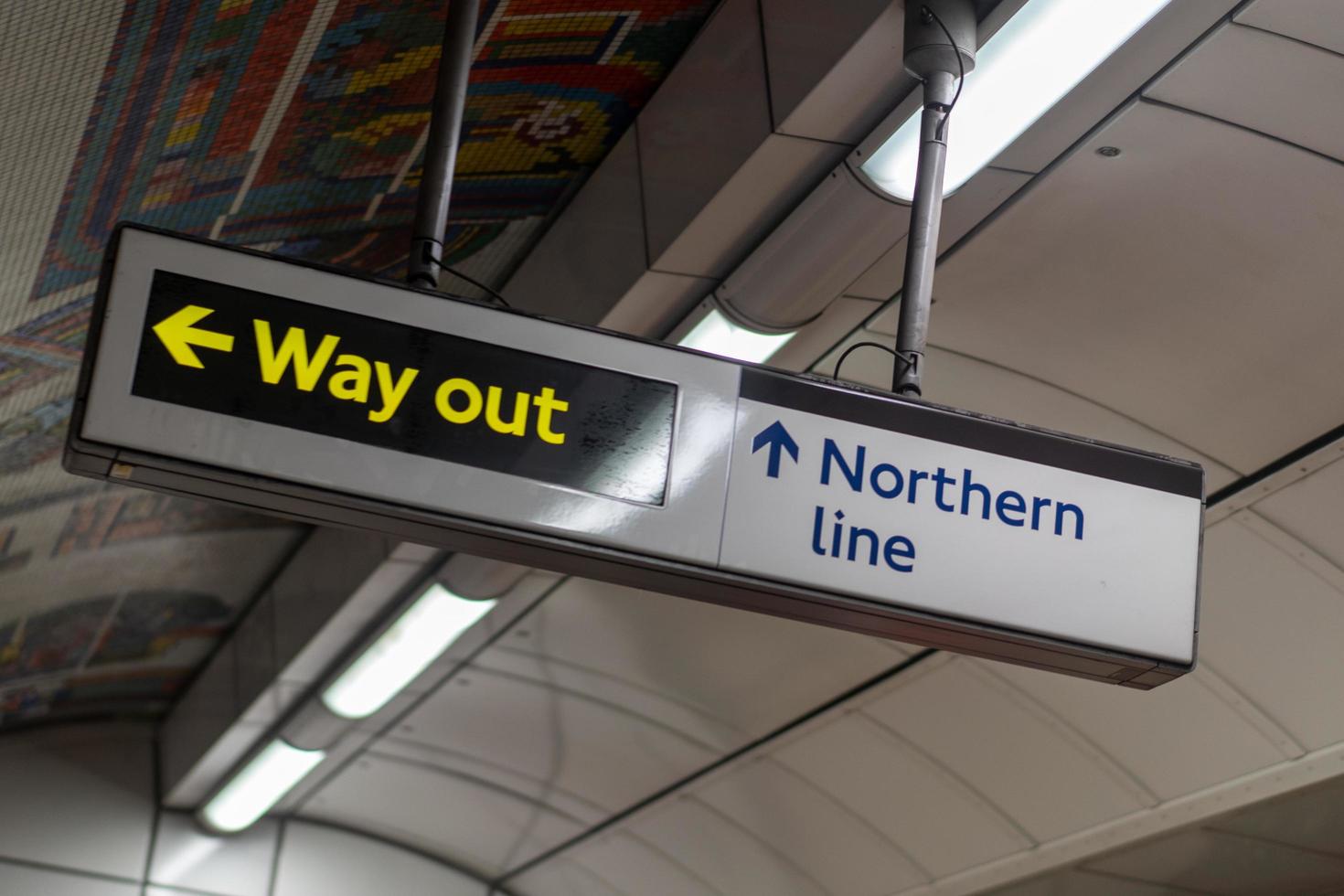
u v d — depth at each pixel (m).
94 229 6.47
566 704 11.83
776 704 10.74
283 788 13.27
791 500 3.62
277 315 3.38
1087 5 4.88
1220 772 8.80
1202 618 8.07
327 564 10.22
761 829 12.46
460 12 4.45
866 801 11.27
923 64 4.82
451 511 3.37
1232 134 5.73
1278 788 8.52
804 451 3.68
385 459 3.36
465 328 3.51
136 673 13.22
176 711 14.11
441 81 4.35
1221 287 6.52
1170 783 9.12
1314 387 6.79
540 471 3.46
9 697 13.05
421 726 12.74
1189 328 6.80
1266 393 6.95
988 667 9.20
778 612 3.66
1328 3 5.04
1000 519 3.77
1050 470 3.86
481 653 11.20
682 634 10.34
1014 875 10.72
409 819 14.81
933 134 4.70
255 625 11.78
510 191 7.01
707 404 3.64
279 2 5.39
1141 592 3.82
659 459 3.55
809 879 12.67
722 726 11.33
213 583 11.41
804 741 11.02
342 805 14.69
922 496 3.73
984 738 9.87
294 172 6.52
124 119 5.78
